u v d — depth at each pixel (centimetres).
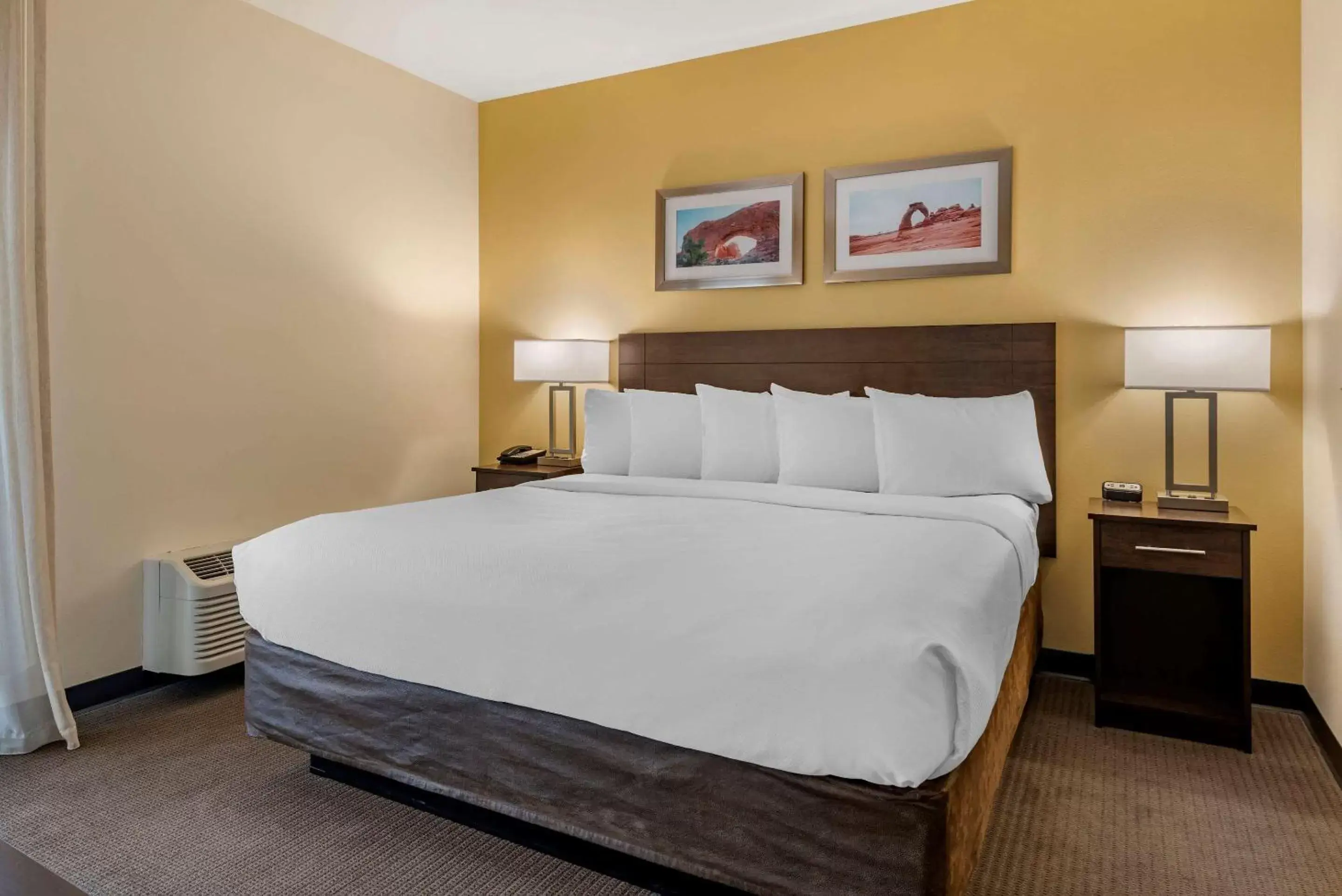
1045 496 294
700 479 344
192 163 314
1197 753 250
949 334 336
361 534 221
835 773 143
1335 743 239
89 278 282
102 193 284
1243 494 295
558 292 432
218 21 322
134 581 299
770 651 151
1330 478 250
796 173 370
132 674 301
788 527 235
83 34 278
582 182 423
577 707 170
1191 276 302
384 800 220
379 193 395
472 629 185
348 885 181
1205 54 297
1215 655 295
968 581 184
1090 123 316
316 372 366
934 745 138
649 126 404
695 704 156
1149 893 178
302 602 215
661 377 397
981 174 333
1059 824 208
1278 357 288
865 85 355
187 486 316
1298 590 287
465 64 397
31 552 250
